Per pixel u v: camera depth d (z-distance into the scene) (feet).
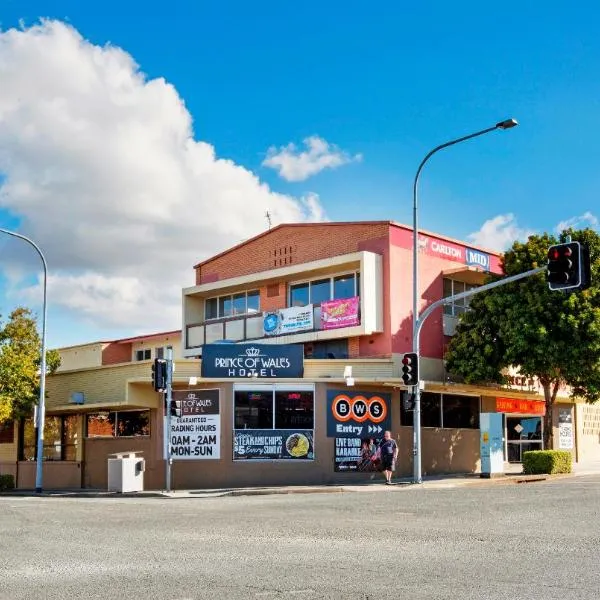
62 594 25.82
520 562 31.01
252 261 116.67
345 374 96.53
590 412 131.13
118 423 106.52
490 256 114.62
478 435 110.01
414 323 84.17
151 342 142.51
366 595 25.02
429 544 36.58
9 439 123.54
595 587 25.85
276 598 24.82
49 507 64.23
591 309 90.79
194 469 95.40
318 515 51.60
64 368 152.25
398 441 98.78
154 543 38.37
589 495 62.08
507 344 95.66
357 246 103.86
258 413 94.79
